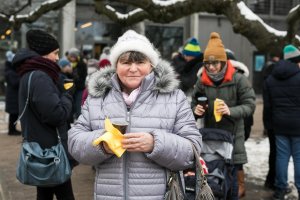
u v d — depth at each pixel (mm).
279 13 21703
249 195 5906
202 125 5047
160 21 7242
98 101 2742
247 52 21203
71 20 17875
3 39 16734
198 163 2625
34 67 3787
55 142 3803
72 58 10227
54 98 3699
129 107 2668
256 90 21234
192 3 6789
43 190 3984
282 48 6297
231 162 4324
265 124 5961
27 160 3674
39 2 13305
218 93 4922
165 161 2498
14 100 10172
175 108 2643
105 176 2611
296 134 5395
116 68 2730
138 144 2436
